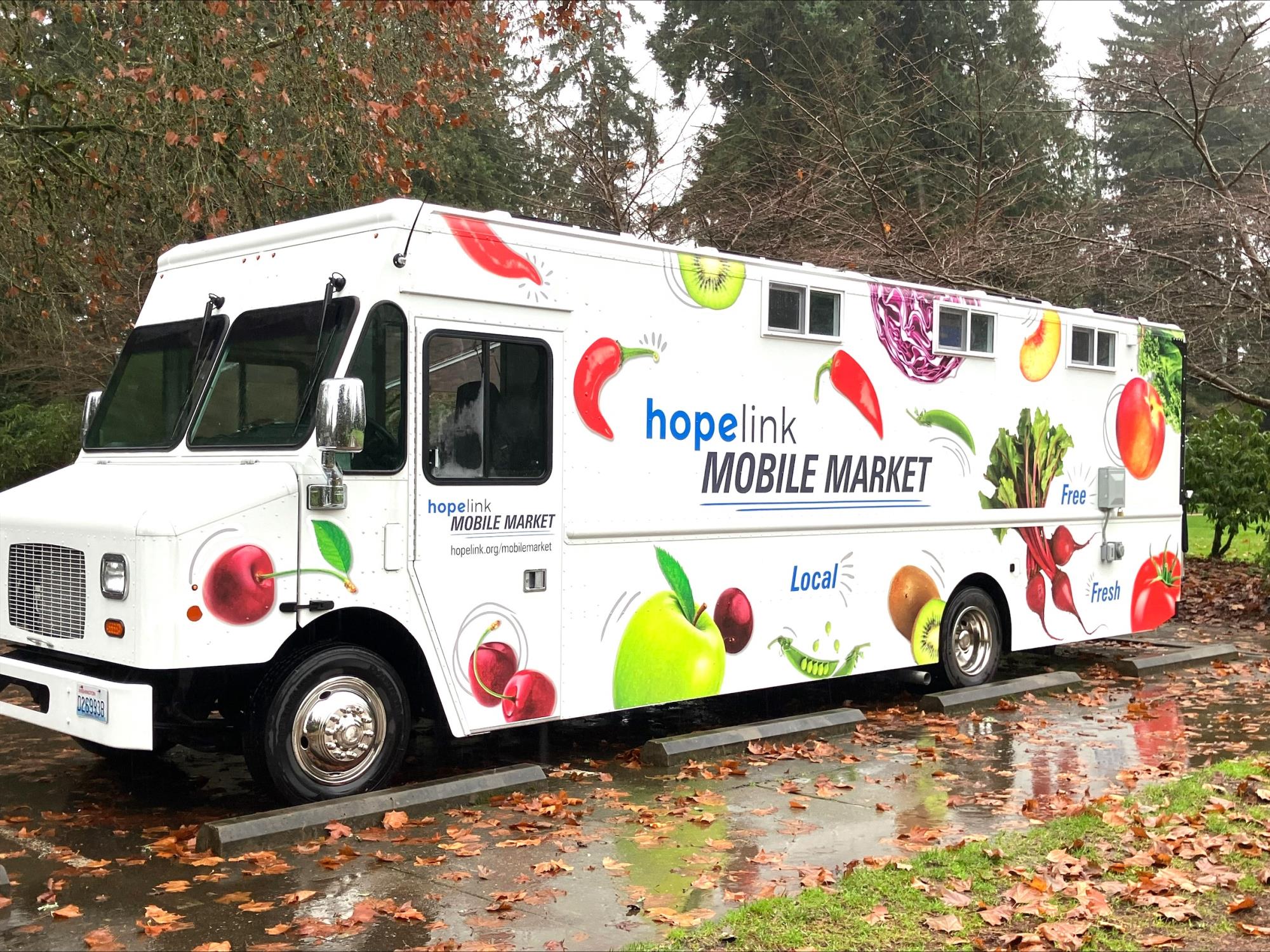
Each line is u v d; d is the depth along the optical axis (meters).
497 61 18.30
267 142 11.23
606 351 7.21
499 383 6.71
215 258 7.03
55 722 5.93
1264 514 17.48
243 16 10.99
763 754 7.63
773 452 8.16
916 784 6.93
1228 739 8.19
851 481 8.70
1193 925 4.74
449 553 6.47
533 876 5.24
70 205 11.77
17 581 6.36
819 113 19.73
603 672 7.18
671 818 6.19
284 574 5.88
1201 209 15.09
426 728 8.44
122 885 5.12
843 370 8.63
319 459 6.03
